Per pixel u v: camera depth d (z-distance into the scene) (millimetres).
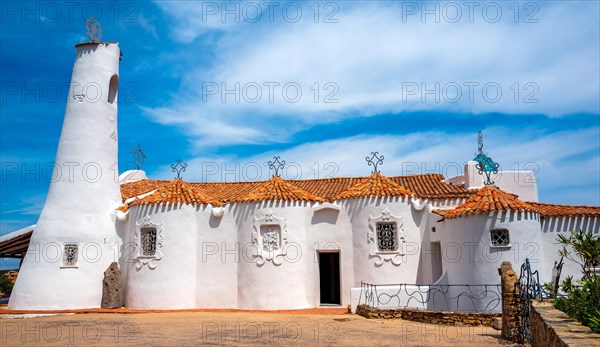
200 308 22031
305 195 23000
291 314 19812
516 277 13859
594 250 11758
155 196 23188
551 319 9859
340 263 22234
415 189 25250
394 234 21844
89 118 24109
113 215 23844
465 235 19188
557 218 20281
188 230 22719
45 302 21625
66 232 22516
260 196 22531
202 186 28250
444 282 19906
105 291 22266
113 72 25203
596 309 9562
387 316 18078
